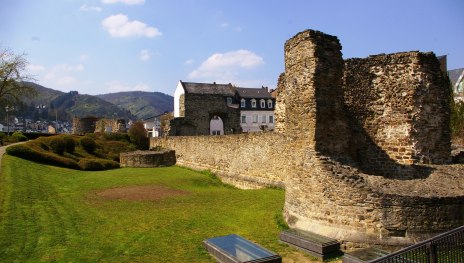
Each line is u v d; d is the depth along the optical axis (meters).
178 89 60.41
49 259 8.57
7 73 45.19
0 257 8.49
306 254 9.09
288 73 11.98
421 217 8.86
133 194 17.72
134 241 10.07
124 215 13.14
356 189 9.32
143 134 43.66
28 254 8.83
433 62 11.77
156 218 12.70
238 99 64.00
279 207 14.00
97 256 8.88
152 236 10.53
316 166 10.24
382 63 11.98
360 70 12.20
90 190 18.59
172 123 47.62
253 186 20.36
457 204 9.07
